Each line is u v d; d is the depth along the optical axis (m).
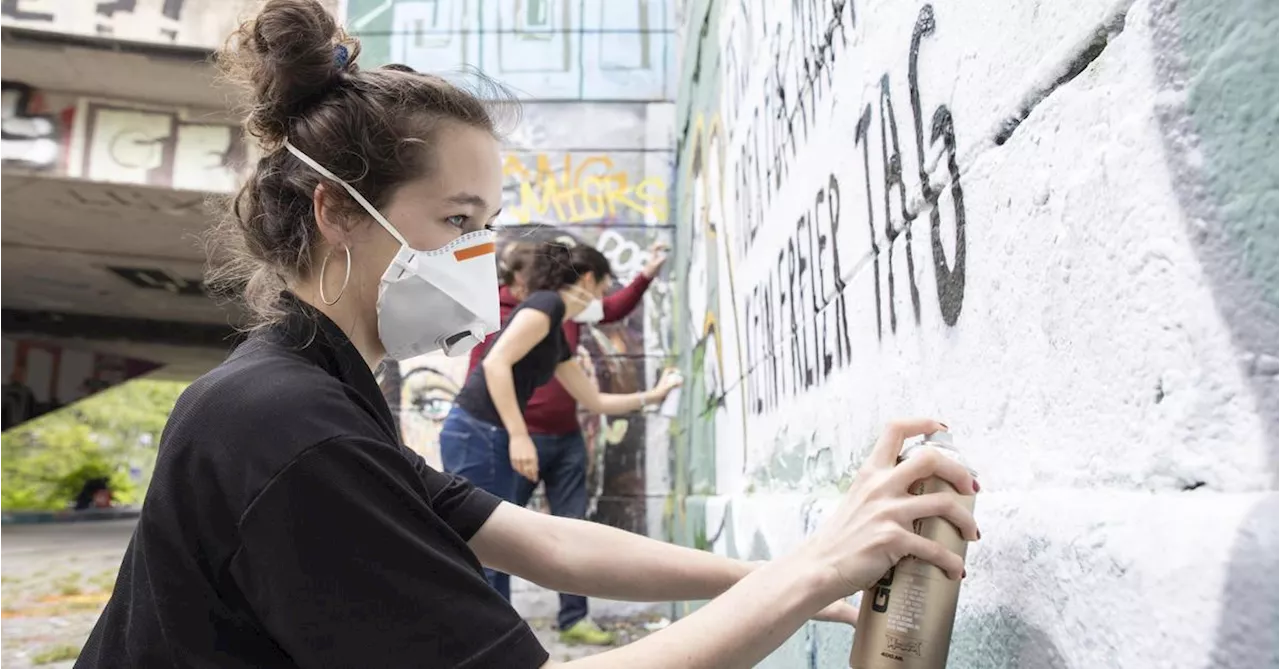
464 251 1.10
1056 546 0.81
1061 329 0.84
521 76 5.57
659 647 0.84
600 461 5.04
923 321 1.22
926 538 0.85
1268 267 0.58
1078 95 0.80
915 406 1.25
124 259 9.38
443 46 5.62
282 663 0.88
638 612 4.55
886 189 1.38
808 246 1.98
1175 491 0.66
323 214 1.05
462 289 1.10
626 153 5.50
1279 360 0.57
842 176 1.66
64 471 20.88
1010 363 0.95
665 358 5.16
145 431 24.05
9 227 8.10
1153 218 0.69
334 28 1.10
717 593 1.27
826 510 1.69
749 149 2.90
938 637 0.83
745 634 0.83
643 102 5.55
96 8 5.48
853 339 1.59
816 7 1.89
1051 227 0.85
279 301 1.05
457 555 0.89
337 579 0.82
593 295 3.67
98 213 7.51
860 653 0.86
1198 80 0.64
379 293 1.09
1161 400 0.68
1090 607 0.75
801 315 2.06
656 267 4.79
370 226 1.07
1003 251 0.96
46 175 5.93
